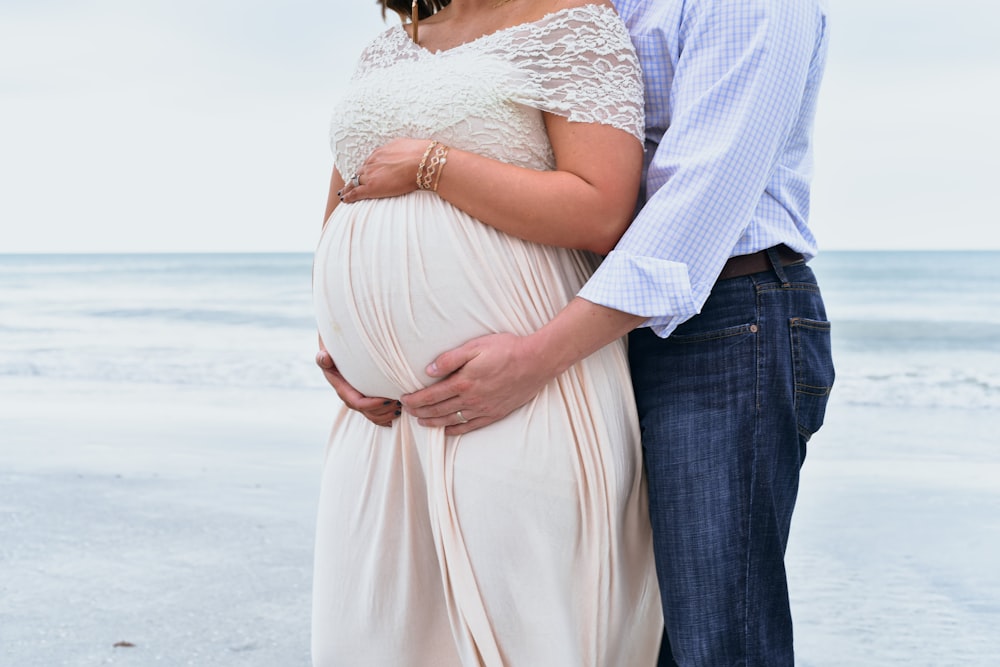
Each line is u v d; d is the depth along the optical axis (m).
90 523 4.80
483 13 1.66
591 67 1.53
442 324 1.55
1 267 29.95
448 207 1.56
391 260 1.57
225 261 30.23
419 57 1.67
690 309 1.48
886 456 6.83
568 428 1.56
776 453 1.60
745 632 1.58
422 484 1.68
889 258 26.91
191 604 3.55
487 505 1.54
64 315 20.28
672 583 1.62
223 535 4.56
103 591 3.71
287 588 3.73
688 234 1.49
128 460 6.54
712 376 1.61
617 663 1.77
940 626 3.33
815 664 3.02
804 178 1.71
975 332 15.63
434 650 1.75
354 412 1.79
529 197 1.50
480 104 1.54
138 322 19.23
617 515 1.64
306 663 2.98
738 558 1.58
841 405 10.25
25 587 3.78
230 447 7.08
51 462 6.50
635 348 1.72
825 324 1.68
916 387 11.29
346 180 1.75
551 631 1.56
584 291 1.51
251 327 18.30
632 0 1.72
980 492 5.50
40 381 12.46
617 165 1.52
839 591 3.73
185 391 11.24
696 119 1.54
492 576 1.55
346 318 1.63
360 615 1.71
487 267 1.54
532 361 1.50
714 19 1.56
